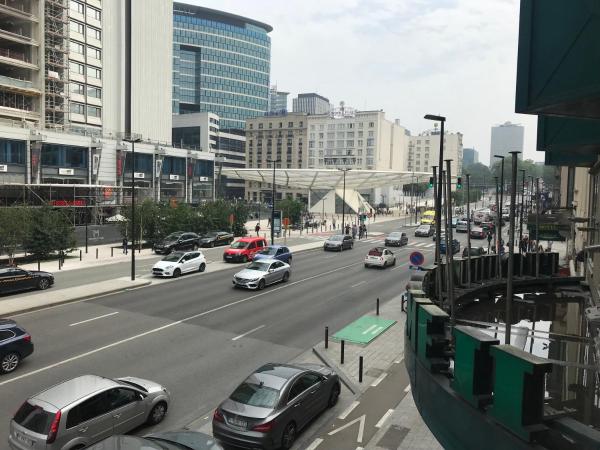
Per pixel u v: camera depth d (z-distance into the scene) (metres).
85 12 63.19
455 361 3.86
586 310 5.81
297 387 10.36
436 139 195.38
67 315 19.81
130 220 41.91
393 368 14.34
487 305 6.61
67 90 60.78
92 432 9.14
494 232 53.25
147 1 73.38
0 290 22.27
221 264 34.47
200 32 195.88
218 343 16.42
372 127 145.25
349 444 9.95
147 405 10.36
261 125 162.50
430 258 39.56
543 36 4.00
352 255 41.47
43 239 32.72
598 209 10.40
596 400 3.64
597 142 5.82
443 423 4.01
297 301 23.09
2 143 47.94
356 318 20.11
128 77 71.00
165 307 21.42
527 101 4.17
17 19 54.47
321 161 153.38
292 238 56.03
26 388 12.37
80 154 56.62
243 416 9.39
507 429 3.23
